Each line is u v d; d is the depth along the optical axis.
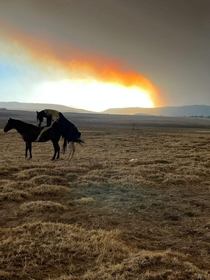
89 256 4.66
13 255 4.47
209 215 7.29
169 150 23.98
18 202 8.05
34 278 3.93
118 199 8.63
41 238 5.28
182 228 6.31
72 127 15.92
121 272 4.13
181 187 10.66
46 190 9.16
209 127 149.25
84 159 17.36
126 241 5.48
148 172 13.40
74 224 6.40
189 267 4.30
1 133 40.69
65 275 3.95
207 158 18.70
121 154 20.78
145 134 48.28
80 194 9.22
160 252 4.87
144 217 7.03
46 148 24.02
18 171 13.08
